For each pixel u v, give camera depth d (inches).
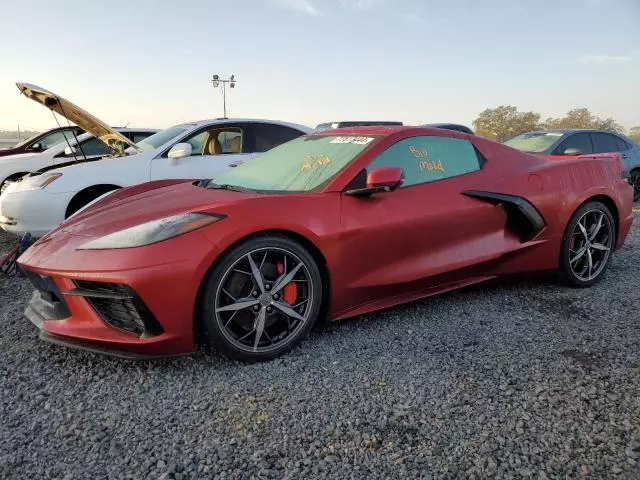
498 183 130.8
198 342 106.3
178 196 118.8
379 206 112.0
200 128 231.6
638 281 150.4
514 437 74.5
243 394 88.0
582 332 112.0
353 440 74.7
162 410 83.3
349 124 379.2
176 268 89.3
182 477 67.2
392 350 104.7
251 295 98.0
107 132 225.6
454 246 123.3
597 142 341.4
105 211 115.4
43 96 198.8
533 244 134.8
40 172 210.5
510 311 126.2
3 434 76.9
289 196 104.7
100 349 94.4
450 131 132.6
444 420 79.3
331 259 105.1
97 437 75.9
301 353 103.9
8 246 220.2
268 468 68.8
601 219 146.2
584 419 78.4
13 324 120.8
